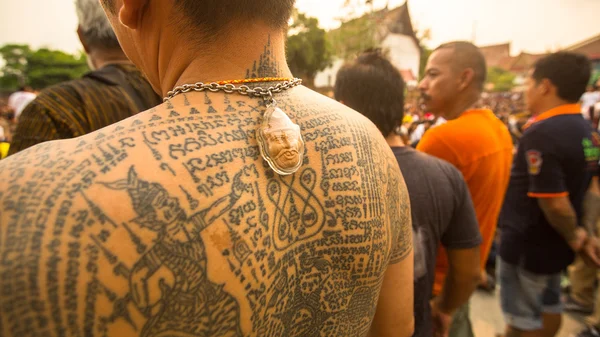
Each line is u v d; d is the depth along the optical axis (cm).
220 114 50
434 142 179
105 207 39
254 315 46
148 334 40
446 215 132
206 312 43
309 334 56
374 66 134
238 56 53
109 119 125
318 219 52
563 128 191
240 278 45
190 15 52
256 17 54
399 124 137
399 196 68
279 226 49
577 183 198
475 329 277
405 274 74
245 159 48
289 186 50
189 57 55
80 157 42
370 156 61
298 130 51
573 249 197
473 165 167
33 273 36
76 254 37
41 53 5022
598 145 212
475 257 140
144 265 39
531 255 210
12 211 38
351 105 135
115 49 135
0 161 42
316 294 54
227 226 44
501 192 176
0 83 4975
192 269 42
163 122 47
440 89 202
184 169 43
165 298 40
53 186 39
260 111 52
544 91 207
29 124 116
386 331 76
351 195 55
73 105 119
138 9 58
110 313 38
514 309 222
